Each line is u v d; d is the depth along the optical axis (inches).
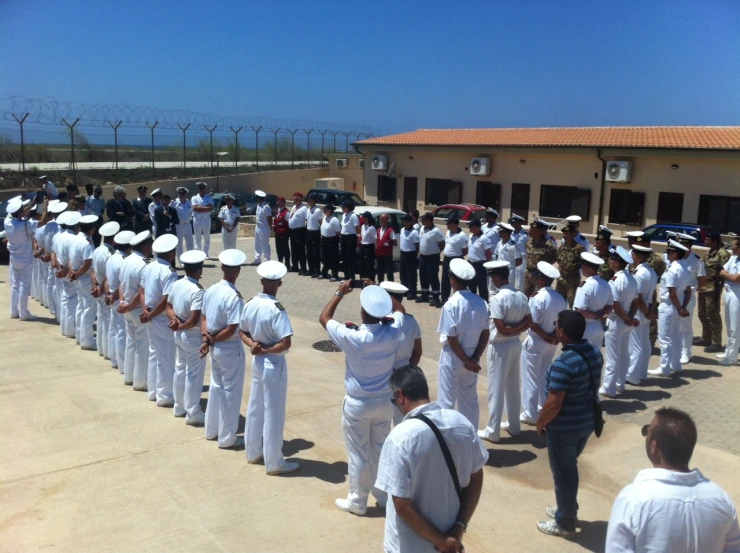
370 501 211.5
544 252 408.5
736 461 241.6
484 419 287.9
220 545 181.0
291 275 626.2
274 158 1653.5
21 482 216.1
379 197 1116.5
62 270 389.4
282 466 225.3
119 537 183.9
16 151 1325.0
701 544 99.8
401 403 127.0
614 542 103.7
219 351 241.3
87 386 316.8
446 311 238.7
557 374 178.7
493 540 188.2
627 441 261.0
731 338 363.6
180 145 1590.8
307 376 335.0
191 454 241.0
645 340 330.3
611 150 801.6
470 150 954.7
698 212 750.5
